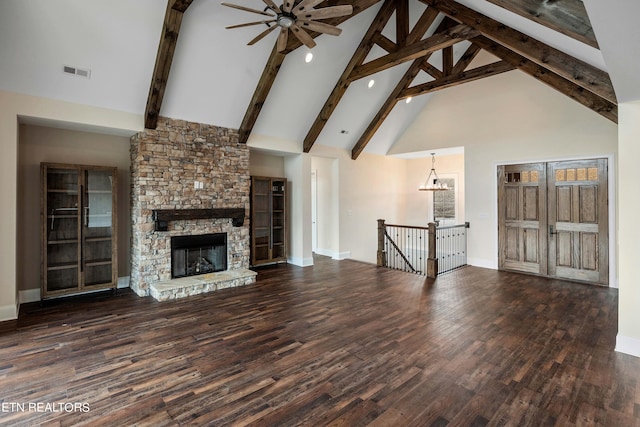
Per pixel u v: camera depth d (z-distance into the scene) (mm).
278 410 2252
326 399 2375
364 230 8500
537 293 5027
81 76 4105
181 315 4070
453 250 7488
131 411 2234
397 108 7539
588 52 3037
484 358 2986
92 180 4859
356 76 5754
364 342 3316
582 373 2727
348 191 8070
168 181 5098
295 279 5918
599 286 5414
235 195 5898
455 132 7273
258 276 6141
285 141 6668
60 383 2574
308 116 6453
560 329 3645
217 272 5742
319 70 5625
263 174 7223
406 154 8516
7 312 3885
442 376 2684
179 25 3863
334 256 7996
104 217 4969
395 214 9398
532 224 6211
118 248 5281
